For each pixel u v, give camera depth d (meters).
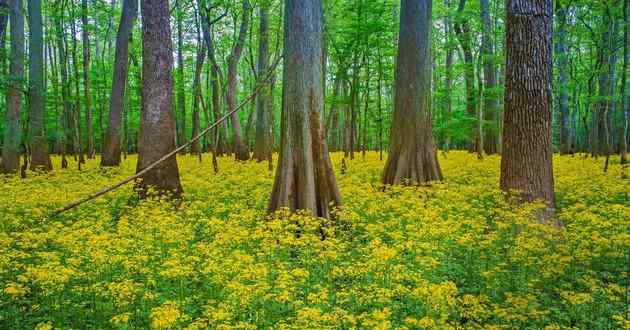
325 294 5.31
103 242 6.74
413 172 13.74
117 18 31.47
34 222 9.52
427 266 6.64
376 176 16.55
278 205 9.69
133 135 40.81
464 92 39.19
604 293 5.76
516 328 5.16
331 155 28.31
